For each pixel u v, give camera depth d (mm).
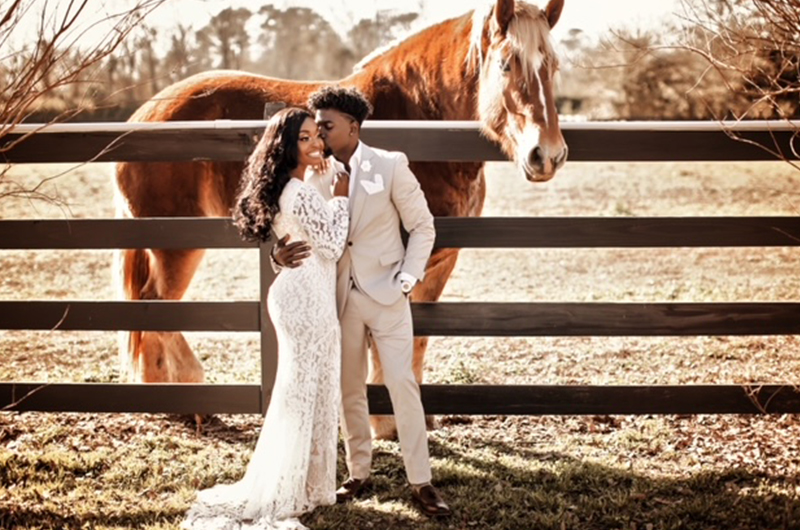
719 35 4008
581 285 9695
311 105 3930
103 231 4609
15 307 4664
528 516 3992
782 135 4480
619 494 4133
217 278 10500
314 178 3965
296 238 3770
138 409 4734
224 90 5516
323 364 3812
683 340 7281
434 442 4953
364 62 5371
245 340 7547
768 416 5266
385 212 3902
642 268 10641
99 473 4535
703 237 4539
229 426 5293
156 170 5375
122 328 4676
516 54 4348
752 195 15703
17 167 20062
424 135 4520
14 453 4699
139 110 5695
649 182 17938
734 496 4133
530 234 4535
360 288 3898
